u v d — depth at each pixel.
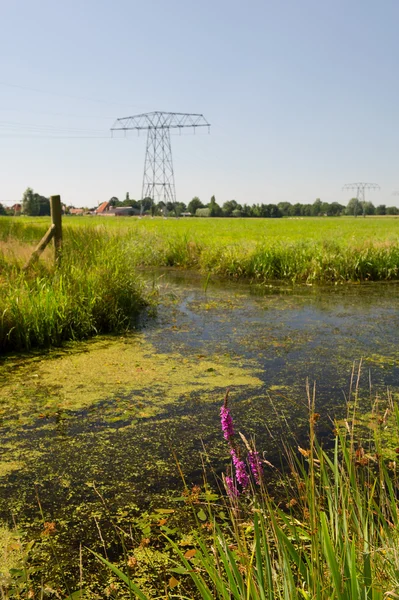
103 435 4.09
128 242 14.97
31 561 2.65
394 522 2.15
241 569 2.01
